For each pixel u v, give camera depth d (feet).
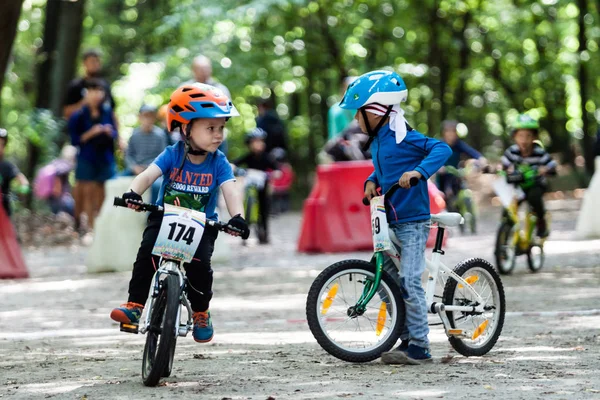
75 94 100.32
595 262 77.36
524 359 37.70
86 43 182.09
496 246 70.85
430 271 38.40
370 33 188.96
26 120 138.41
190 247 33.37
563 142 205.77
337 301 37.86
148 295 34.47
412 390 31.22
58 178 132.26
